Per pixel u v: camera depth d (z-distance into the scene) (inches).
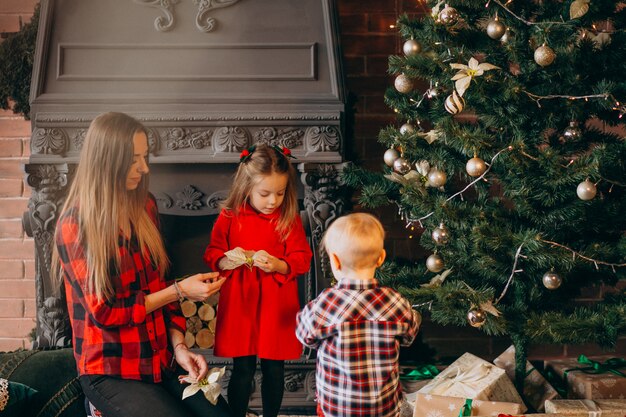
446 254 107.3
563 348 137.0
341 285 85.7
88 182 80.7
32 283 134.8
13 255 134.5
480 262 102.0
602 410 100.8
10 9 129.6
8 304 135.1
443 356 136.3
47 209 111.3
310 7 115.6
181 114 112.0
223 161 112.1
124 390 80.4
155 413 78.4
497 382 104.6
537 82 99.9
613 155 92.3
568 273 105.3
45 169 111.4
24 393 93.8
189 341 120.0
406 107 108.0
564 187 98.0
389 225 135.3
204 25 114.7
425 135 104.5
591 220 101.7
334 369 84.8
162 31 114.7
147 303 81.7
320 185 113.0
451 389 105.3
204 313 119.8
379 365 83.7
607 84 94.9
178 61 114.4
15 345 135.6
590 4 92.5
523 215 103.0
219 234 97.4
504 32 94.0
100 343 80.9
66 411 100.3
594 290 136.3
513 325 102.1
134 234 85.0
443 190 108.0
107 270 79.7
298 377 118.5
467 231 103.7
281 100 113.1
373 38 134.1
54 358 104.4
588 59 97.3
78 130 112.1
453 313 101.0
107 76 113.1
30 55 125.8
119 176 81.4
